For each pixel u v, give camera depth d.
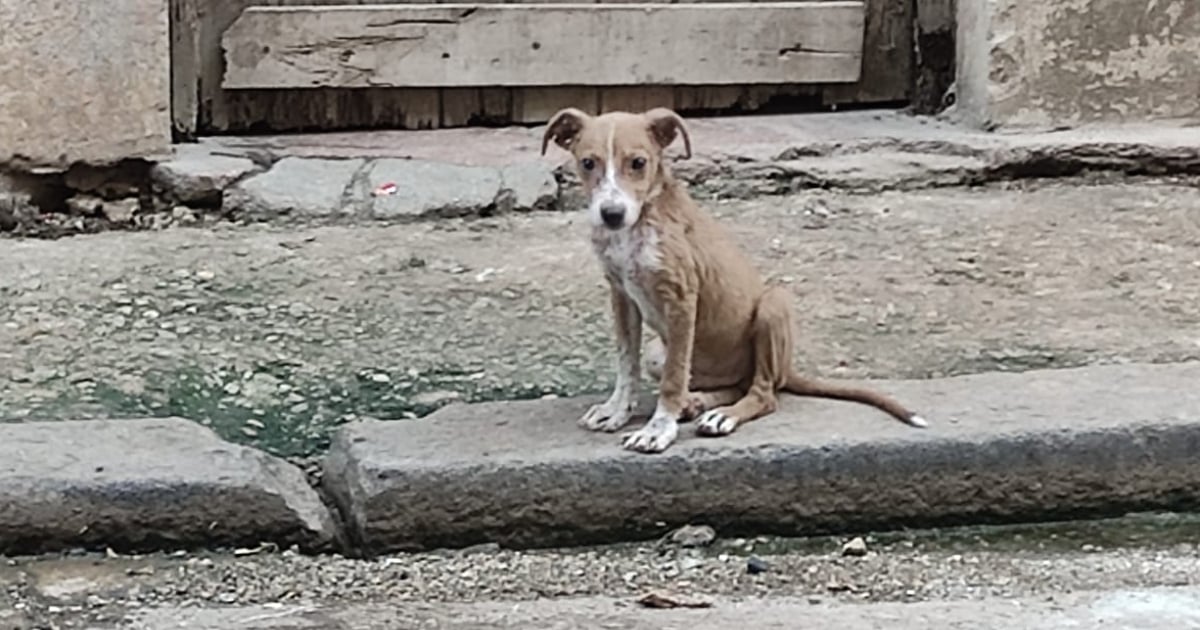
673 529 3.25
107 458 3.25
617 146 3.16
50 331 3.69
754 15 4.62
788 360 3.33
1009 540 3.26
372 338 3.70
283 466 3.31
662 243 3.22
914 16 4.66
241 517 3.22
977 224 4.12
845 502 3.26
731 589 3.05
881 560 3.20
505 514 3.23
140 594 3.01
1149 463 3.29
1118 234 4.08
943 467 3.27
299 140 4.50
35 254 3.99
